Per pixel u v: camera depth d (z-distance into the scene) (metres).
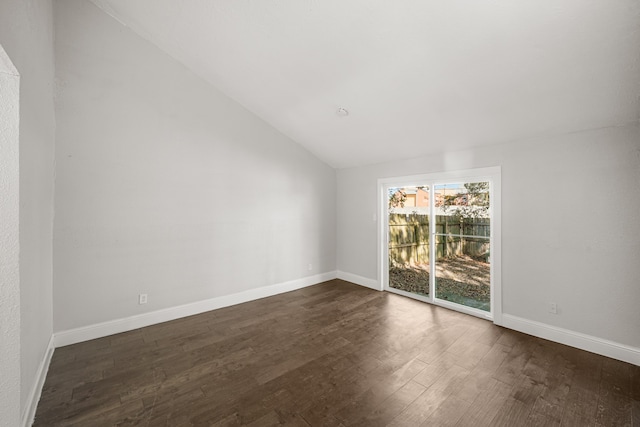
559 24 1.76
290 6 2.21
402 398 1.97
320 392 2.04
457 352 2.60
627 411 1.83
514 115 2.66
